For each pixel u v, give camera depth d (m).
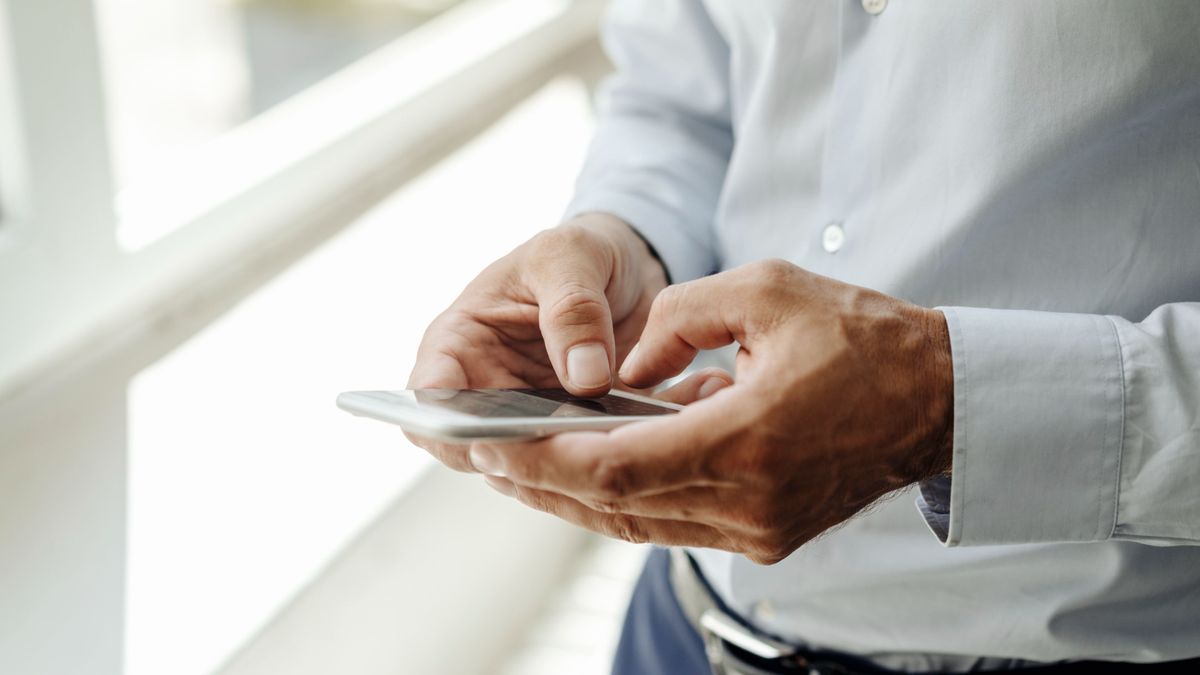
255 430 1.20
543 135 1.88
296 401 1.25
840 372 0.57
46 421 1.16
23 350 1.14
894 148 0.71
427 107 1.74
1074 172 0.67
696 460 0.55
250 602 1.02
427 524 1.33
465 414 0.55
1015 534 0.61
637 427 0.55
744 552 0.62
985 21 0.67
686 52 0.89
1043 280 0.70
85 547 1.03
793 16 0.73
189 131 1.45
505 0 2.07
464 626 1.50
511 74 1.99
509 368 0.73
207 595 1.01
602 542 1.85
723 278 0.61
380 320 1.37
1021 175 0.67
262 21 1.55
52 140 1.12
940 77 0.69
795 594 0.80
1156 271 0.67
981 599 0.74
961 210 0.69
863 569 0.76
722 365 0.85
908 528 0.75
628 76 0.95
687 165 0.88
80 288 1.19
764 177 0.79
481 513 1.48
